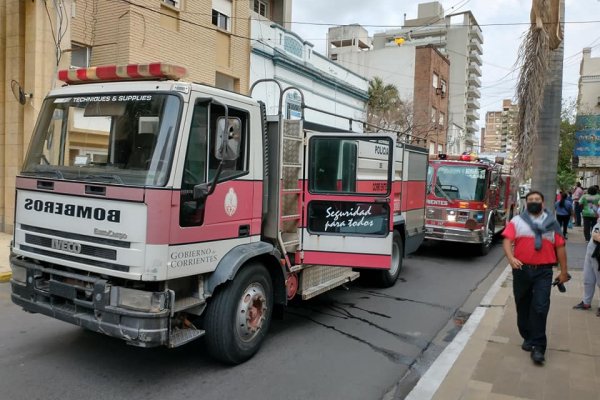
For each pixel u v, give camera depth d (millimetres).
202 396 4324
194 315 4945
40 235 4664
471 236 12055
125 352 5227
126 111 4445
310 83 20641
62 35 11188
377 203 6094
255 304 5199
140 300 4094
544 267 5145
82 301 4316
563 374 4789
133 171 4238
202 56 15031
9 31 11375
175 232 4199
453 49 72938
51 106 4930
